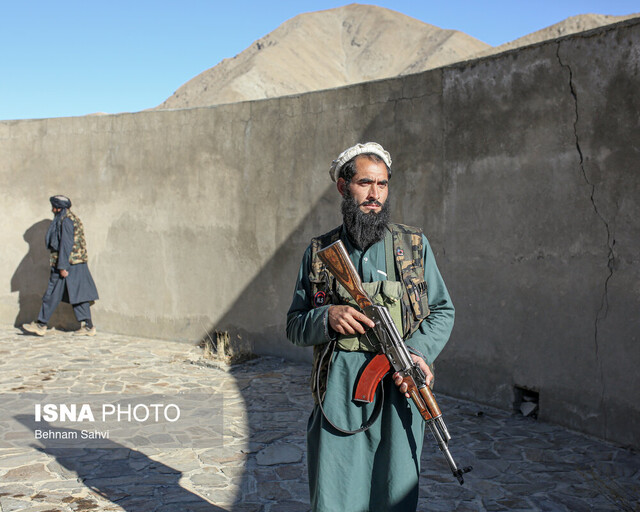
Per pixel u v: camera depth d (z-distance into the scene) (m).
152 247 8.09
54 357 7.03
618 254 4.38
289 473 3.92
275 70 114.12
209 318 7.70
